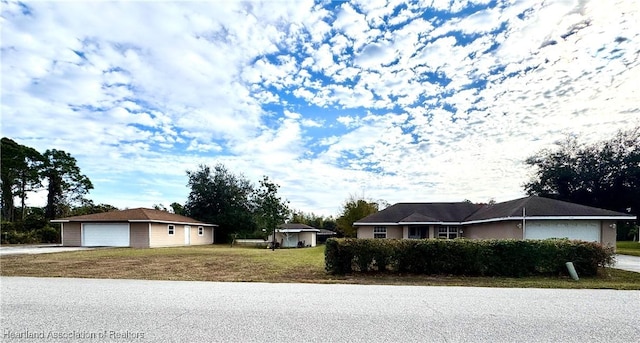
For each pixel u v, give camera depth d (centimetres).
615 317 555
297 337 446
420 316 555
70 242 2720
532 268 1055
